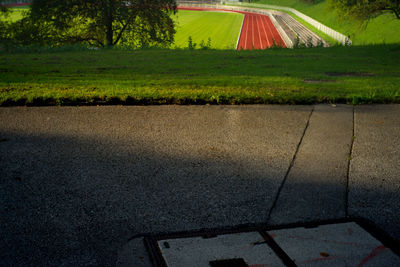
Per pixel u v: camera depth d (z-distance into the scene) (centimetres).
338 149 484
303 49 2145
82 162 443
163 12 2842
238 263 266
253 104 707
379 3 2603
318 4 7606
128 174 413
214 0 13900
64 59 1491
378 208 348
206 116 628
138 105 698
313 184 392
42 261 271
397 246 288
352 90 815
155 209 344
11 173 412
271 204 353
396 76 1102
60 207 345
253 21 8012
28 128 562
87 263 270
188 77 1033
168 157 459
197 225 319
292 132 549
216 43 4728
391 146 496
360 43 3656
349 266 264
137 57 1614
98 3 2664
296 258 272
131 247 290
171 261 268
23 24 2580
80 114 636
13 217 327
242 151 478
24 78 962
